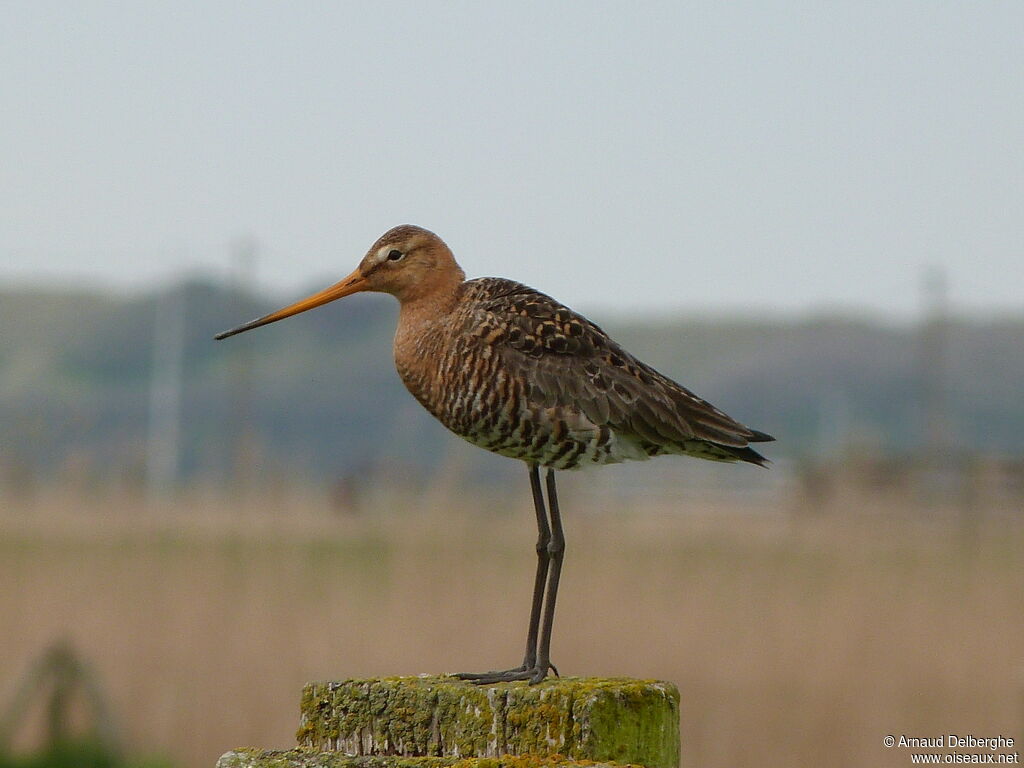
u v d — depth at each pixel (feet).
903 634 57.62
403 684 21.89
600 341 31.04
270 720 49.01
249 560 76.74
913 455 156.25
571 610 61.46
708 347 398.01
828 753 47.78
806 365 371.76
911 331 380.99
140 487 111.65
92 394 302.04
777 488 147.33
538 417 30.01
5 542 81.46
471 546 82.12
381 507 116.98
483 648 55.62
